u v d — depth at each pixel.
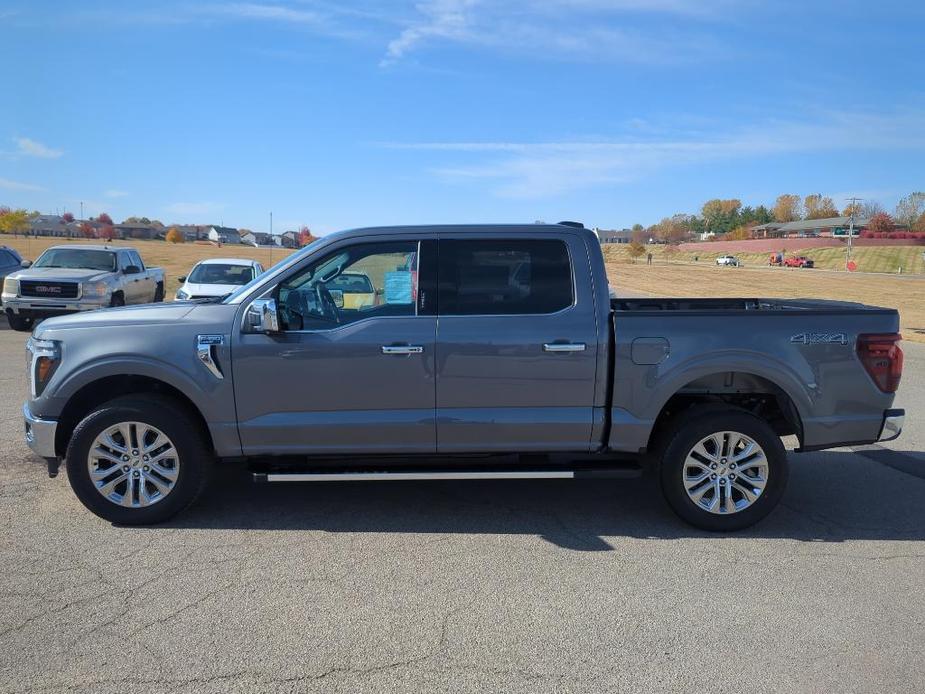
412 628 3.62
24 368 10.52
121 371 4.76
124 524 4.88
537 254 4.95
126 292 16.50
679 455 4.90
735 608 3.89
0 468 5.98
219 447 4.86
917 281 51.22
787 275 58.22
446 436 4.90
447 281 4.92
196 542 4.64
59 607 3.78
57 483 5.66
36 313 14.73
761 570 4.37
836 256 105.38
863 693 3.15
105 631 3.55
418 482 5.96
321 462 5.00
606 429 4.96
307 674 3.22
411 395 4.84
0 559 4.35
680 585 4.15
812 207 175.25
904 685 3.21
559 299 4.92
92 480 4.79
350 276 4.96
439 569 4.31
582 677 3.23
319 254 4.94
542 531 4.94
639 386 4.88
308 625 3.64
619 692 3.13
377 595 3.97
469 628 3.63
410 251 4.95
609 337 4.88
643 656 3.41
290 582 4.10
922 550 4.71
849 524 5.16
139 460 4.84
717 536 4.91
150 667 3.25
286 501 5.44
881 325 5.01
